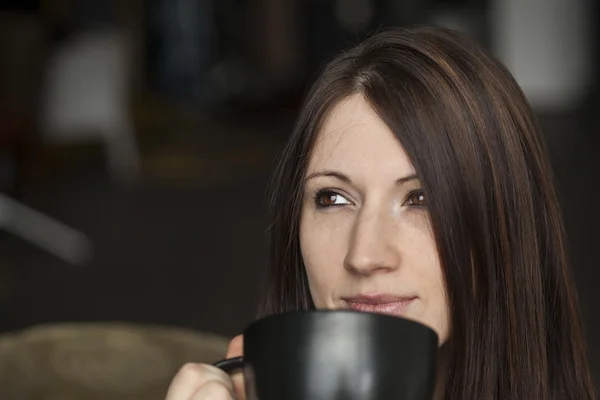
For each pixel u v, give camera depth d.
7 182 6.27
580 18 10.94
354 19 12.34
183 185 7.25
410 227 0.94
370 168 0.94
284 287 1.11
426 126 0.94
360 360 0.69
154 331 1.27
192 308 4.36
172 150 8.81
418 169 0.93
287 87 11.79
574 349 1.12
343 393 0.69
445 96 0.96
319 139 0.98
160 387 1.24
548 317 1.10
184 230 5.82
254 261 5.05
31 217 5.62
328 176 0.96
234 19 12.52
